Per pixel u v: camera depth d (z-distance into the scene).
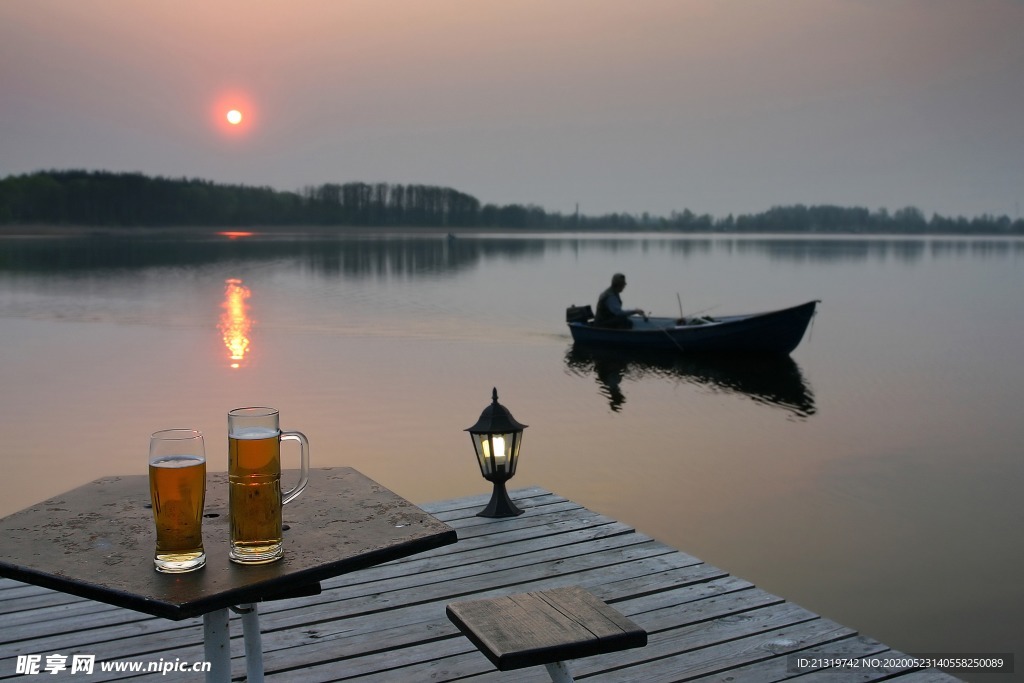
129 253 83.25
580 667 3.22
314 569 1.78
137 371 16.86
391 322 26.45
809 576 6.73
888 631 5.75
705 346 19.38
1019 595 6.34
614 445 11.16
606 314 20.03
